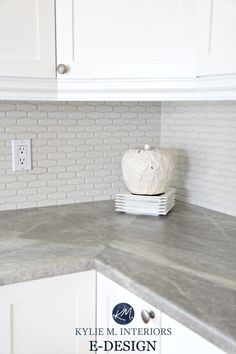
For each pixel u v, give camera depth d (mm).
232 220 1553
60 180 1738
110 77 1347
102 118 1781
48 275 1121
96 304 1217
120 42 1328
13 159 1626
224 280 1021
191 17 1241
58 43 1331
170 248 1249
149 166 1562
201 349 861
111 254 1194
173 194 1721
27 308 1126
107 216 1604
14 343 1127
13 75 1293
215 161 1645
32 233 1384
